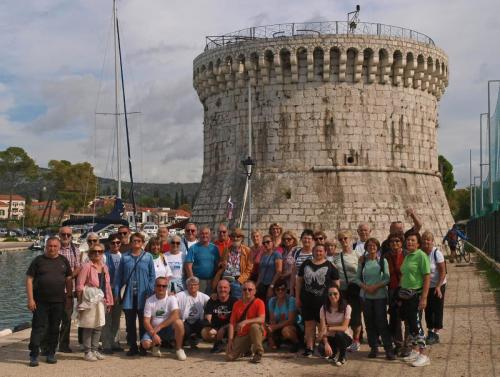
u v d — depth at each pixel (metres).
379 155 39.59
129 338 15.13
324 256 14.68
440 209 43.09
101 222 45.19
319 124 39.12
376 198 39.03
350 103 39.16
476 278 30.64
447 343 15.53
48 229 117.25
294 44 38.91
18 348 16.22
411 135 41.09
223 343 15.64
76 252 15.97
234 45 40.88
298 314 15.49
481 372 12.55
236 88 41.53
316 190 38.88
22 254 86.88
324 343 13.84
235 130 41.59
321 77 39.19
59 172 139.25
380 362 13.88
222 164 42.69
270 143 40.06
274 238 17.23
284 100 39.75
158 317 14.94
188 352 15.48
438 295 15.38
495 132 37.56
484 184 57.38
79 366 13.97
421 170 41.78
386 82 39.81
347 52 38.91
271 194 39.47
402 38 39.72
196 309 15.65
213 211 42.44
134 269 15.20
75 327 19.52
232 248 16.62
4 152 150.38
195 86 45.56
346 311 13.95
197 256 16.72
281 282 15.45
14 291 46.81
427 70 41.25
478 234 54.69
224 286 15.34
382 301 14.20
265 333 14.62
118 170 51.69
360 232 16.86
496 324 17.92
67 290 14.86
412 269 13.95
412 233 14.21
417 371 12.90
